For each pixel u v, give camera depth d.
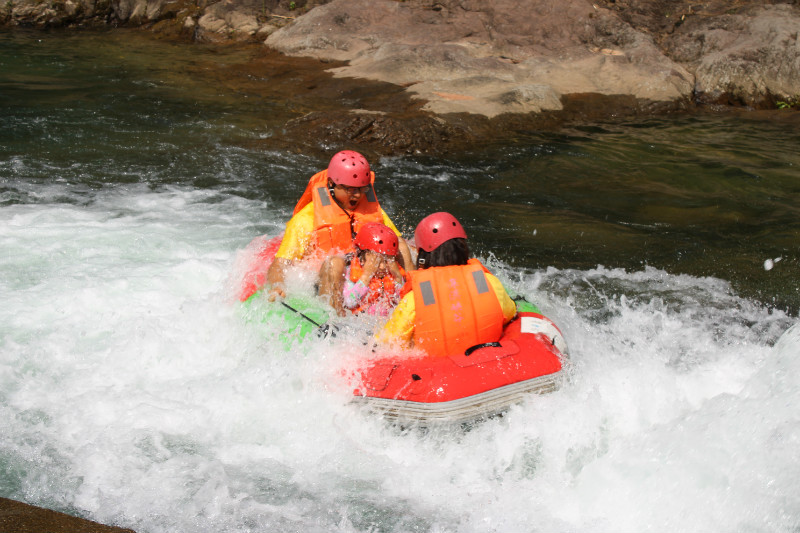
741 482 10.56
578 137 34.34
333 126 32.44
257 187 26.47
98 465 11.89
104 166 27.67
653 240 23.34
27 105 34.94
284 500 11.37
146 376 14.71
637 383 14.01
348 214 16.53
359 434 13.07
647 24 47.03
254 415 13.48
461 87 38.69
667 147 33.19
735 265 21.62
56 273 18.59
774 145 33.84
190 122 33.62
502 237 23.22
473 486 11.84
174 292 18.00
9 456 12.00
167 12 55.19
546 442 12.56
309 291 15.80
